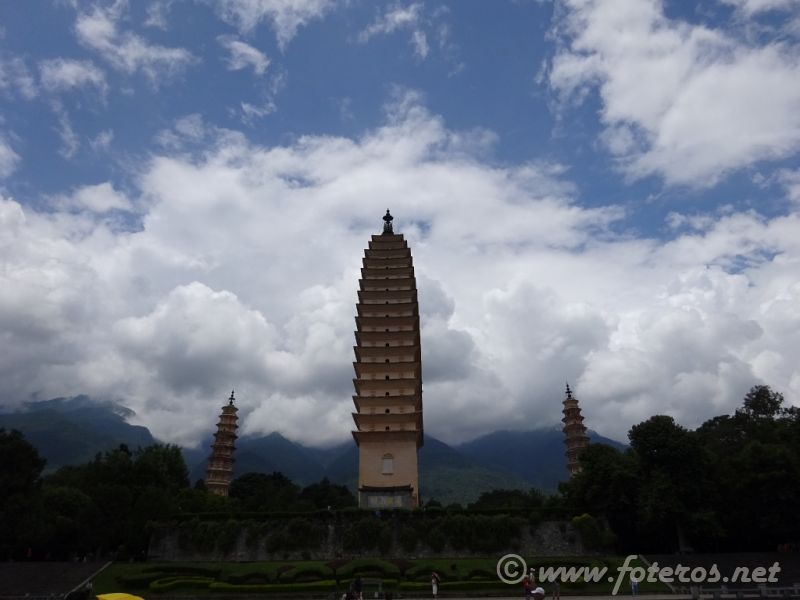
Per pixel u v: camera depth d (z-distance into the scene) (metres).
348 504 128.12
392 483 87.12
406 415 91.06
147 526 75.38
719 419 99.50
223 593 59.75
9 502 70.00
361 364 96.00
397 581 61.41
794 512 67.81
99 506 78.19
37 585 62.31
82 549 78.50
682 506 68.94
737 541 73.25
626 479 73.75
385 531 72.75
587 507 76.62
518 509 76.62
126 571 65.88
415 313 103.62
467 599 57.19
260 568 65.94
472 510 76.88
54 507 79.81
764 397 95.06
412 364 95.75
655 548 73.94
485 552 72.06
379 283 104.31
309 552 72.50
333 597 56.75
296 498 121.56
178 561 72.25
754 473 70.31
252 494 125.88
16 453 72.88
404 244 111.00
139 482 88.50
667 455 72.44
